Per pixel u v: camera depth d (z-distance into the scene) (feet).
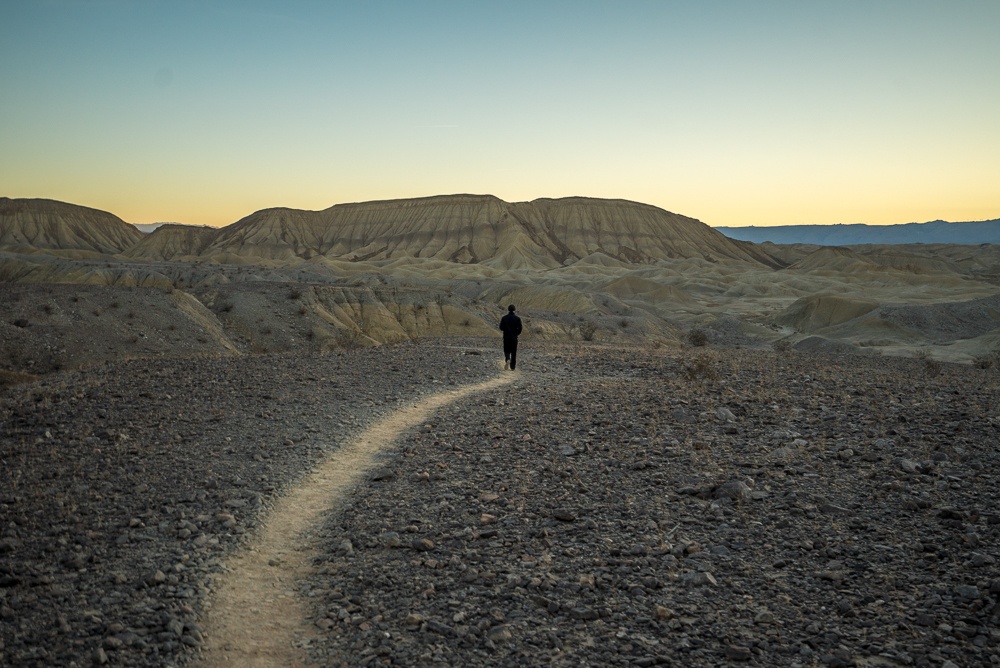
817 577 19.11
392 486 27.27
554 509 24.39
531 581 19.04
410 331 290.35
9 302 189.47
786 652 15.67
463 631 16.78
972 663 14.88
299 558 21.45
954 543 20.68
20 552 20.74
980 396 44.09
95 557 20.62
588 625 17.02
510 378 54.80
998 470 27.04
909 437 32.14
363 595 18.92
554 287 472.03
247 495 26.21
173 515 24.06
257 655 16.22
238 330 242.78
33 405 38.52
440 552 21.31
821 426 34.65
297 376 50.65
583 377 55.21
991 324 374.02
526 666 15.37
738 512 23.71
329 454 31.76
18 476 27.12
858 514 23.32
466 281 568.00
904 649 15.60
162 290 236.02
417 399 44.75
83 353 178.40
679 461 29.30
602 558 20.51
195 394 42.42
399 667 15.46
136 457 29.78
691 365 57.41
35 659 15.47
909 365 77.30
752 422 35.73
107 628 16.81
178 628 16.96
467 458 30.50
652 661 15.39
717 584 18.88
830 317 453.58
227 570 20.39
